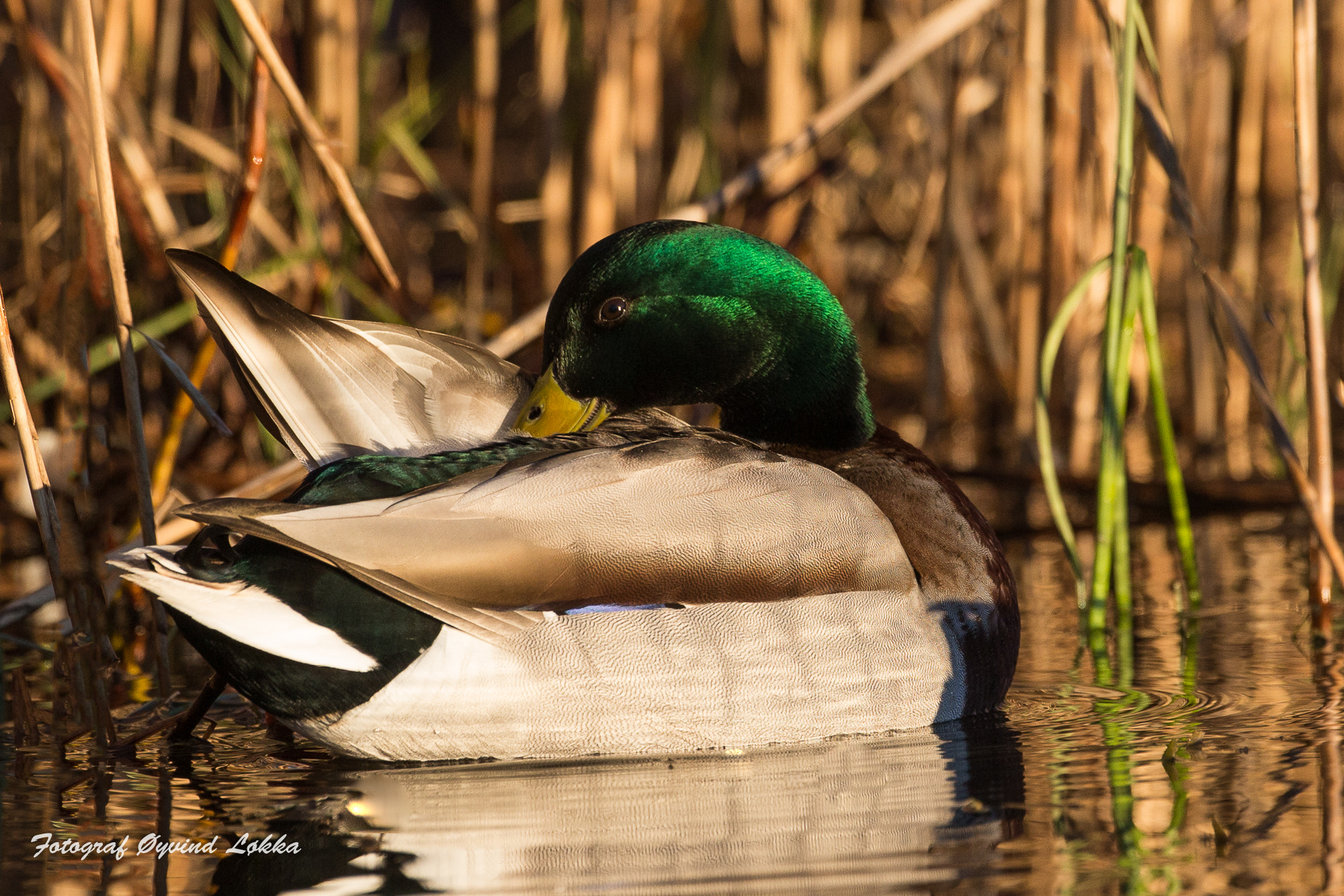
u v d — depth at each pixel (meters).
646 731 7.02
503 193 20.64
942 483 8.44
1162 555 12.07
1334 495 13.31
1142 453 15.75
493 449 7.32
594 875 5.55
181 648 9.77
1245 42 17.17
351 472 7.04
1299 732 7.24
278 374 7.43
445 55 21.58
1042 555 12.27
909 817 6.14
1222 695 8.04
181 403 10.20
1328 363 9.70
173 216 12.35
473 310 14.34
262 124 9.70
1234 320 8.84
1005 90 15.77
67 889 5.53
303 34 12.70
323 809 6.36
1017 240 14.45
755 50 17.83
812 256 15.98
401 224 17.58
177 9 12.62
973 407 17.62
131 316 8.02
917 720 7.57
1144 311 10.00
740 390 8.70
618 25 14.59
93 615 7.69
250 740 7.54
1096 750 7.06
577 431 8.43
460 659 6.77
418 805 6.38
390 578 6.54
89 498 9.03
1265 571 11.32
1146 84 9.59
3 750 7.41
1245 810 6.13
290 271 12.87
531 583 6.82
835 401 8.70
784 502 7.35
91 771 7.02
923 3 16.50
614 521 7.00
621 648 6.92
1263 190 18.22
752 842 5.87
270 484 9.93
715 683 7.06
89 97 7.88
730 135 18.38
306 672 6.69
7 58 13.41
